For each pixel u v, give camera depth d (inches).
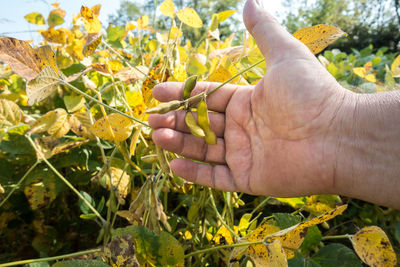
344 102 8.0
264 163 8.7
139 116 9.9
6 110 9.5
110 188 9.6
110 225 9.7
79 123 9.9
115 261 6.5
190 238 10.1
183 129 9.3
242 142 9.2
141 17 13.5
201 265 9.2
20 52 7.3
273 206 13.3
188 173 9.0
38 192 10.7
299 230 6.3
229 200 9.7
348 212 13.9
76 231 13.5
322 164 8.0
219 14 11.1
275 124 8.3
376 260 6.9
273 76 8.0
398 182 7.5
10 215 12.5
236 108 9.3
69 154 11.2
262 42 8.3
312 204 10.1
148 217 8.4
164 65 9.8
